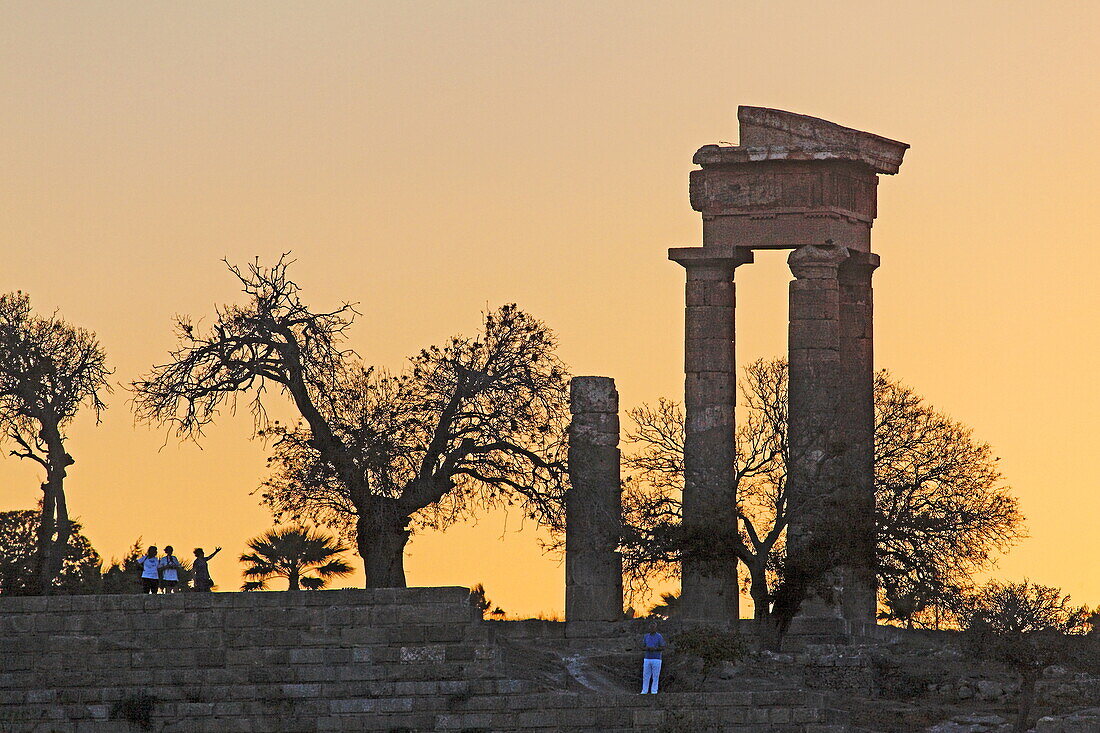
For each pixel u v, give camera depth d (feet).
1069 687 347.36
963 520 392.27
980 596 356.38
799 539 391.04
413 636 302.45
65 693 298.76
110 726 298.35
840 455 394.93
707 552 382.22
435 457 393.70
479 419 395.96
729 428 402.11
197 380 392.68
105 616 301.22
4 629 300.20
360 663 301.43
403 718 299.99
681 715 300.20
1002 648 330.13
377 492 386.32
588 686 324.80
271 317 398.21
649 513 387.34
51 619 300.81
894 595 392.88
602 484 387.75
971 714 333.21
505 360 400.47
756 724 303.07
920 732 323.57
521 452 393.70
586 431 388.98
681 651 332.39
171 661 300.20
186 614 301.43
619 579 385.09
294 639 301.43
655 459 399.65
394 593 303.27
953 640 384.47
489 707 300.81
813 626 395.96
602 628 379.55
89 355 425.69
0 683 298.97
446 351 401.49
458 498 394.32
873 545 382.83
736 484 396.98
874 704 342.64
